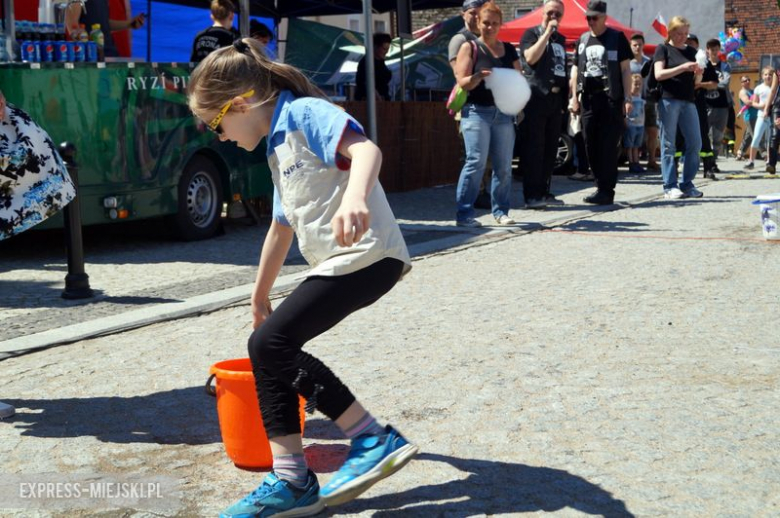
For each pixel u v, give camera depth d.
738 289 6.25
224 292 6.36
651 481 3.17
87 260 7.86
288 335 2.86
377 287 2.90
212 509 3.04
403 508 3.01
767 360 4.56
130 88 8.09
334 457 3.48
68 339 5.20
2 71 7.39
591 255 7.71
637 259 7.48
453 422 3.77
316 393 2.88
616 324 5.34
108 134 7.93
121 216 8.05
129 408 4.07
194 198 8.84
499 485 3.16
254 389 3.28
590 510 2.96
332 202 2.86
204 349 5.02
